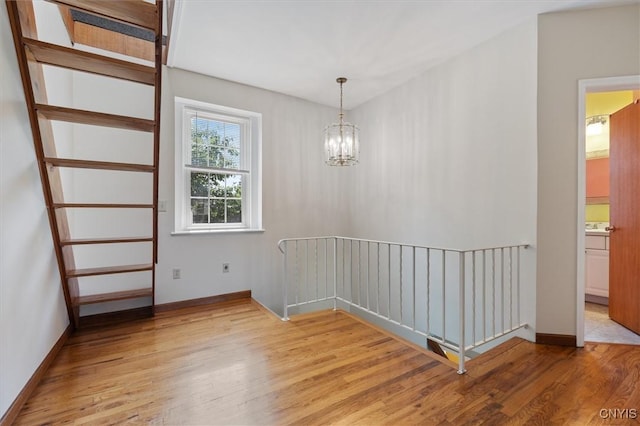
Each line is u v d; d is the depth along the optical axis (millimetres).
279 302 3729
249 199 3637
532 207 2295
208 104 3248
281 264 3742
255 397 1636
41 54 1587
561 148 2230
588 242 3473
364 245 4000
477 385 1750
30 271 1736
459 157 2801
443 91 2941
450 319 2900
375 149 3805
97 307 2732
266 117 3602
